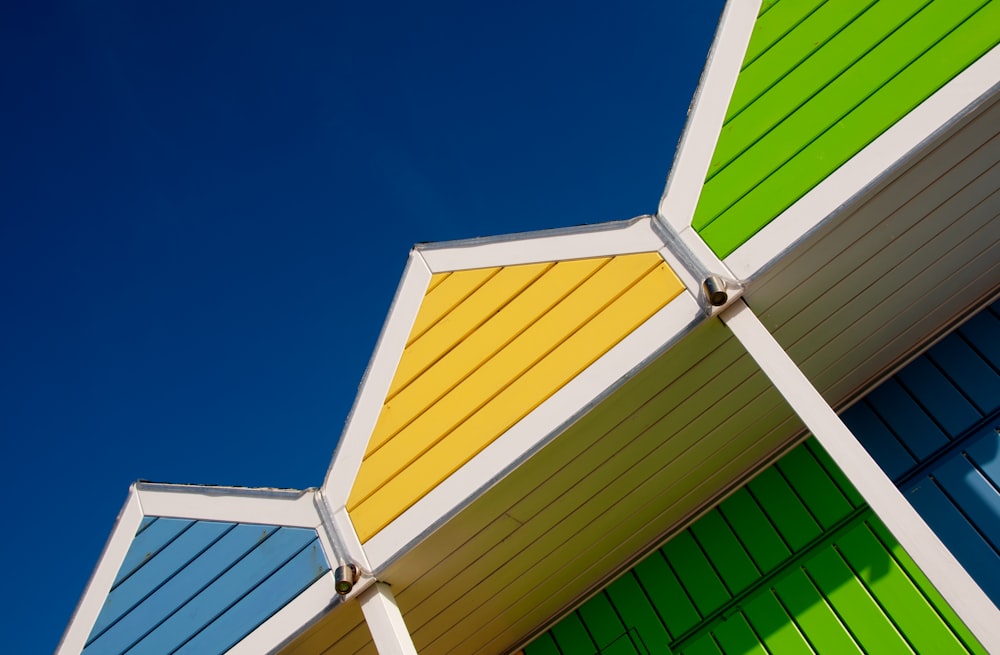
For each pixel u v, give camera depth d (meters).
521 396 3.84
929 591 4.13
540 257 4.09
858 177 3.52
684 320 3.63
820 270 3.79
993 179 3.79
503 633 4.94
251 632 4.03
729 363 3.92
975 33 3.57
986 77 3.45
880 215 3.69
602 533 4.56
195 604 4.21
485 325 4.09
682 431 4.18
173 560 4.38
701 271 3.68
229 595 4.17
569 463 3.94
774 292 3.79
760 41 4.02
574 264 4.00
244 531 4.30
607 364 3.71
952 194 3.78
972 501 4.27
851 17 3.86
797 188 3.63
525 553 4.34
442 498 3.82
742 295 3.63
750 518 4.70
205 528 4.41
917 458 4.49
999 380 4.45
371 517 3.98
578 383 3.73
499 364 3.97
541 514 4.14
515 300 4.07
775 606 4.43
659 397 3.90
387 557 3.86
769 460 4.80
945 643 3.99
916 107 3.54
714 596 4.59
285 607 4.01
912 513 3.12
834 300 4.03
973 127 3.53
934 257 4.09
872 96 3.65
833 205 3.52
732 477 4.80
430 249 4.41
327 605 3.93
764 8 4.08
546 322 3.94
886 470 4.54
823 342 4.30
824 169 3.61
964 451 4.40
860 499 4.46
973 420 4.44
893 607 4.17
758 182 3.72
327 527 4.06
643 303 3.76
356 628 4.18
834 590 4.33
